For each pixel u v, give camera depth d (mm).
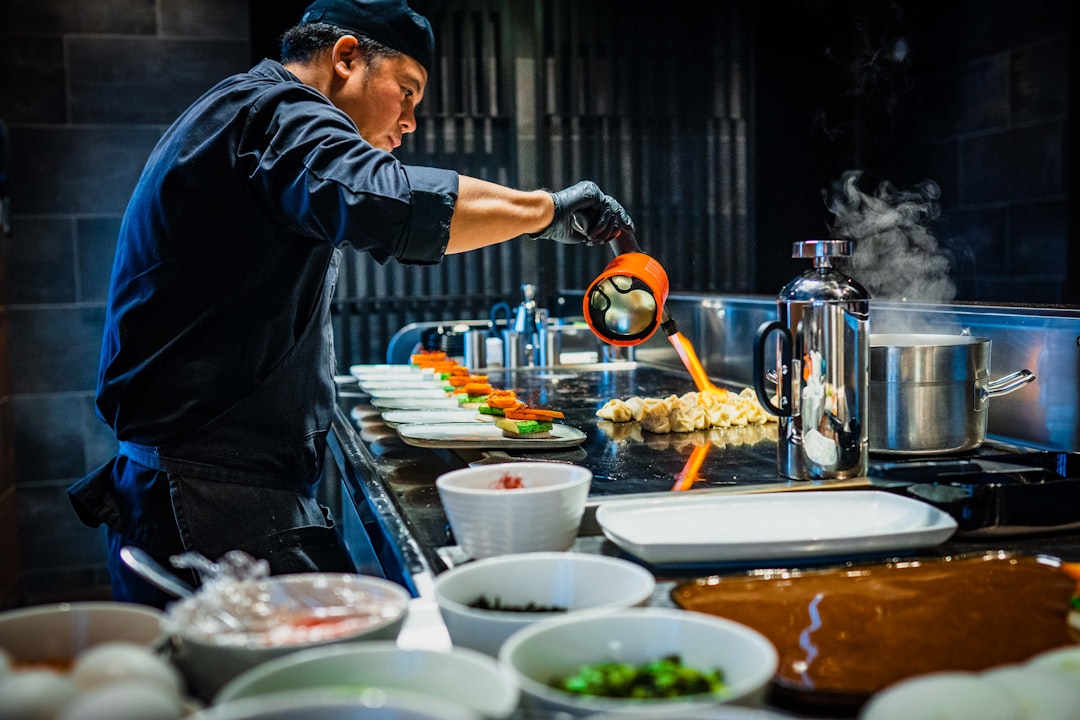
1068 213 3771
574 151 4215
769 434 1625
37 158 3494
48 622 673
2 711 493
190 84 3602
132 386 1517
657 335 3020
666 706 516
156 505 1532
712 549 884
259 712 474
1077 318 1386
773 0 4344
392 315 4078
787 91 4398
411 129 1768
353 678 575
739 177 4398
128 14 3535
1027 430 1498
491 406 1815
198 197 1436
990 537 998
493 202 1291
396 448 1639
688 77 4301
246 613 675
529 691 549
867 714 519
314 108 1353
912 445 1273
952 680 515
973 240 4258
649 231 4320
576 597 769
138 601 1549
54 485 3586
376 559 1245
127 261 1517
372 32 1613
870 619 721
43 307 3535
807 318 1126
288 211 1320
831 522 1005
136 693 483
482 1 4031
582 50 4191
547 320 3227
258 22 3834
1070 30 3713
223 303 1494
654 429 1657
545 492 905
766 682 559
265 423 1574
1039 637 682
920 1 4426
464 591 751
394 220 1200
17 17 3449
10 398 3516
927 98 4457
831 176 4465
